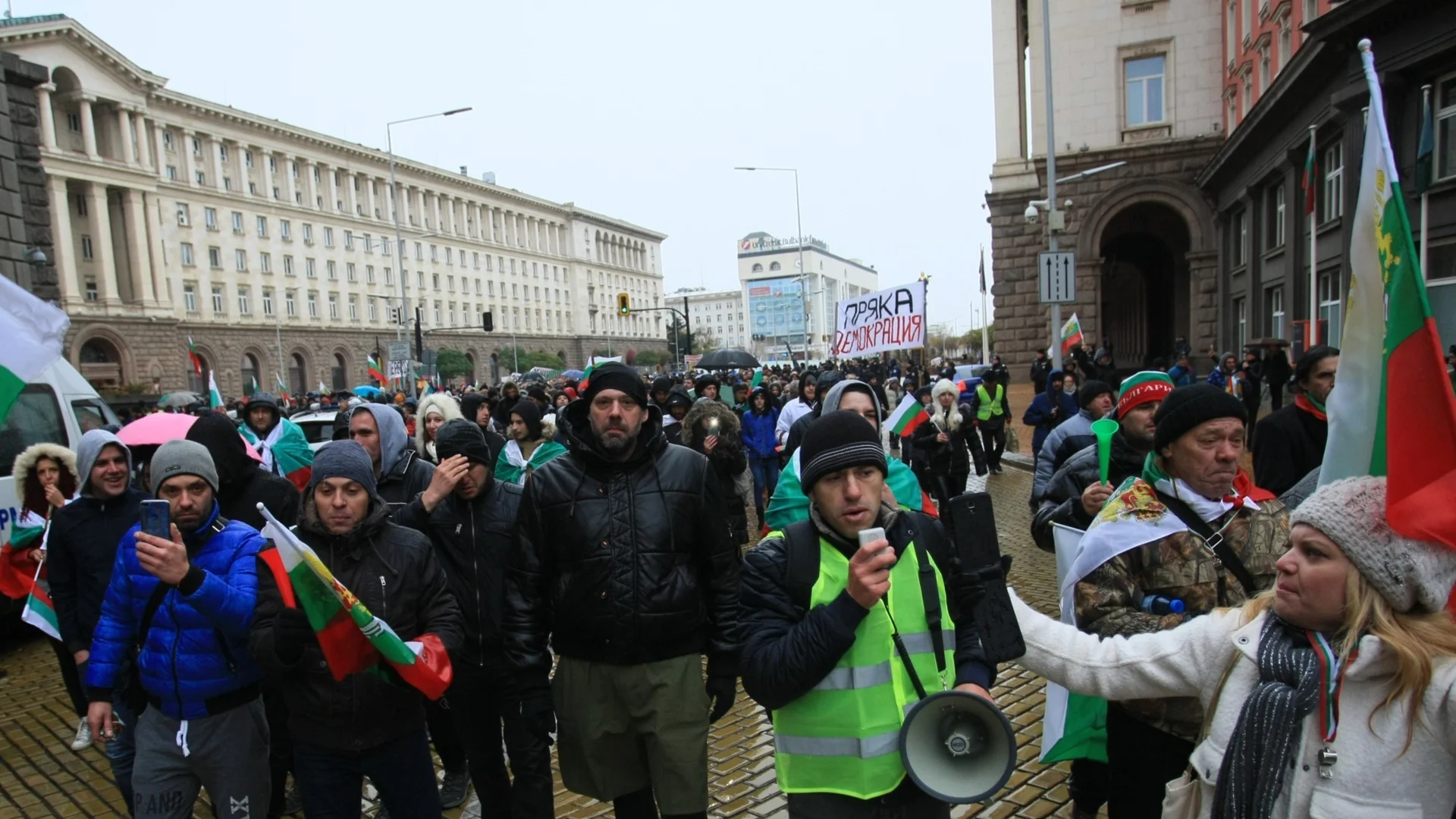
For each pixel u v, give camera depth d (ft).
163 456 10.44
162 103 175.83
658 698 10.12
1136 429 12.42
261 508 8.54
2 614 23.20
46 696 20.13
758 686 7.56
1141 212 100.89
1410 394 5.96
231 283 188.65
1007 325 98.43
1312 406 14.08
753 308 425.28
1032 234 96.27
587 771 10.44
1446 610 5.53
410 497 14.67
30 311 12.34
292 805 14.14
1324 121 51.75
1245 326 79.00
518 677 10.34
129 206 165.27
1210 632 6.54
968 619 7.69
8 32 145.18
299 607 9.27
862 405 13.38
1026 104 106.63
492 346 272.72
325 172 217.15
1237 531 8.50
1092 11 90.94
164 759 10.44
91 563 13.06
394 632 9.78
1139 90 91.25
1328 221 56.34
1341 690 5.53
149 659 10.25
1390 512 5.53
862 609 7.07
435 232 252.21
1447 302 42.78
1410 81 43.75
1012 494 40.75
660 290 394.52
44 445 17.13
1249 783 5.74
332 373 214.28
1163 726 8.33
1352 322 7.51
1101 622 8.42
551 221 311.68
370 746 9.86
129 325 161.27
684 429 25.31
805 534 7.97
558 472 10.57
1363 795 5.37
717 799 13.75
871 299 50.80
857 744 7.38
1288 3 63.87
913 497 12.19
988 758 6.94
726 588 10.63
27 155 45.34
